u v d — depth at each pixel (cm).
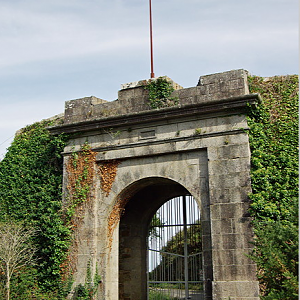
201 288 2088
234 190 1622
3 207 2128
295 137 1664
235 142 1661
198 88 1772
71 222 1878
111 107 1922
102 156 1880
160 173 1778
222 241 1595
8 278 1844
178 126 1767
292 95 1745
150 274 2216
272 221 1516
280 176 1612
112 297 1797
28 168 2156
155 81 1848
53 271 1848
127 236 2267
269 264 1258
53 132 1986
